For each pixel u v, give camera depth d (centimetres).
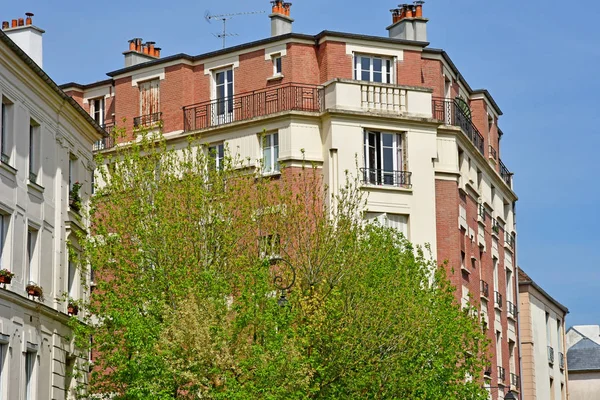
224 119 5494
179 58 5606
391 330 4197
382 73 5531
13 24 4403
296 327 4044
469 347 4778
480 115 6331
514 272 6844
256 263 4169
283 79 5394
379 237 4481
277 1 5725
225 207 4328
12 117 3794
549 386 7556
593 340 9894
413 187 5347
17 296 3731
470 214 5862
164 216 4259
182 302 3850
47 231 4081
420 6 5875
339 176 5200
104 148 5741
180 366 3753
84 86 5969
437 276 4609
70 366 4322
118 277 4247
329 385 4053
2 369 3650
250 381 3744
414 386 4166
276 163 5262
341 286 4234
